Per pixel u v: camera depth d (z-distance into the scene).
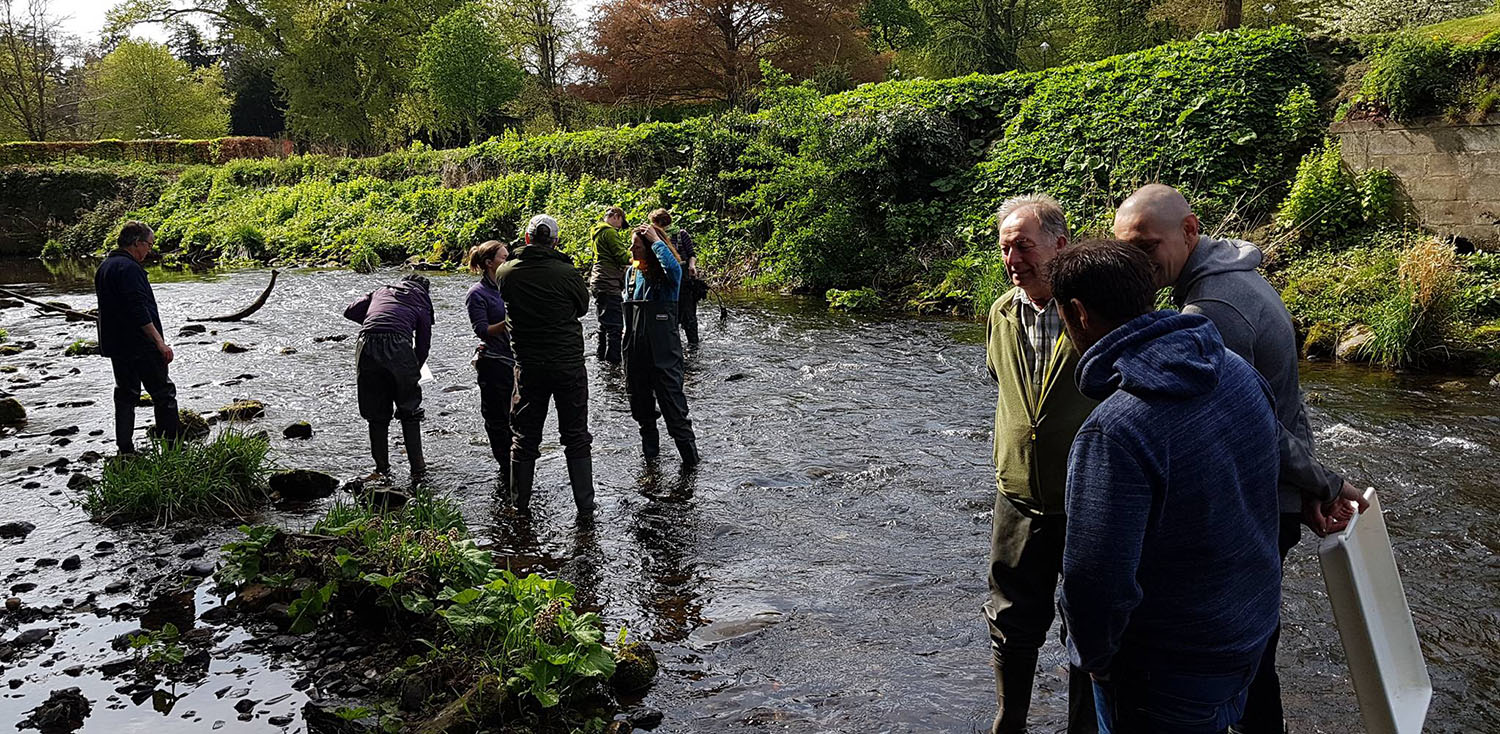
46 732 3.74
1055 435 3.14
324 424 8.70
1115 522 2.22
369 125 45.41
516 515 6.26
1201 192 14.56
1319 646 4.32
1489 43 11.94
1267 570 2.39
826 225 16.92
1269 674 2.84
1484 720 3.72
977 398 9.23
